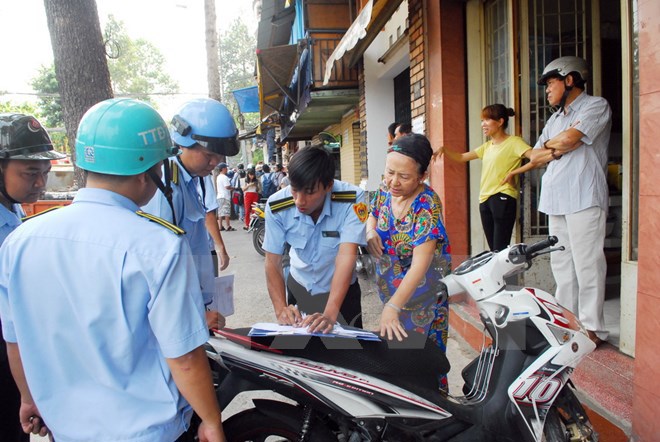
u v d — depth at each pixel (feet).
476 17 14.92
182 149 7.05
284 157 73.15
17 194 6.77
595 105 9.87
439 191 15.71
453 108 15.16
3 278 4.62
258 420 6.48
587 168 9.98
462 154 14.29
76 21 12.71
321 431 6.30
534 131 13.74
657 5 6.68
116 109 4.72
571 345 6.77
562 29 13.42
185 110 6.86
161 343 4.44
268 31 40.32
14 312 4.50
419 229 6.86
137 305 4.41
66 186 33.19
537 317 6.73
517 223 13.76
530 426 6.74
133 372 4.60
